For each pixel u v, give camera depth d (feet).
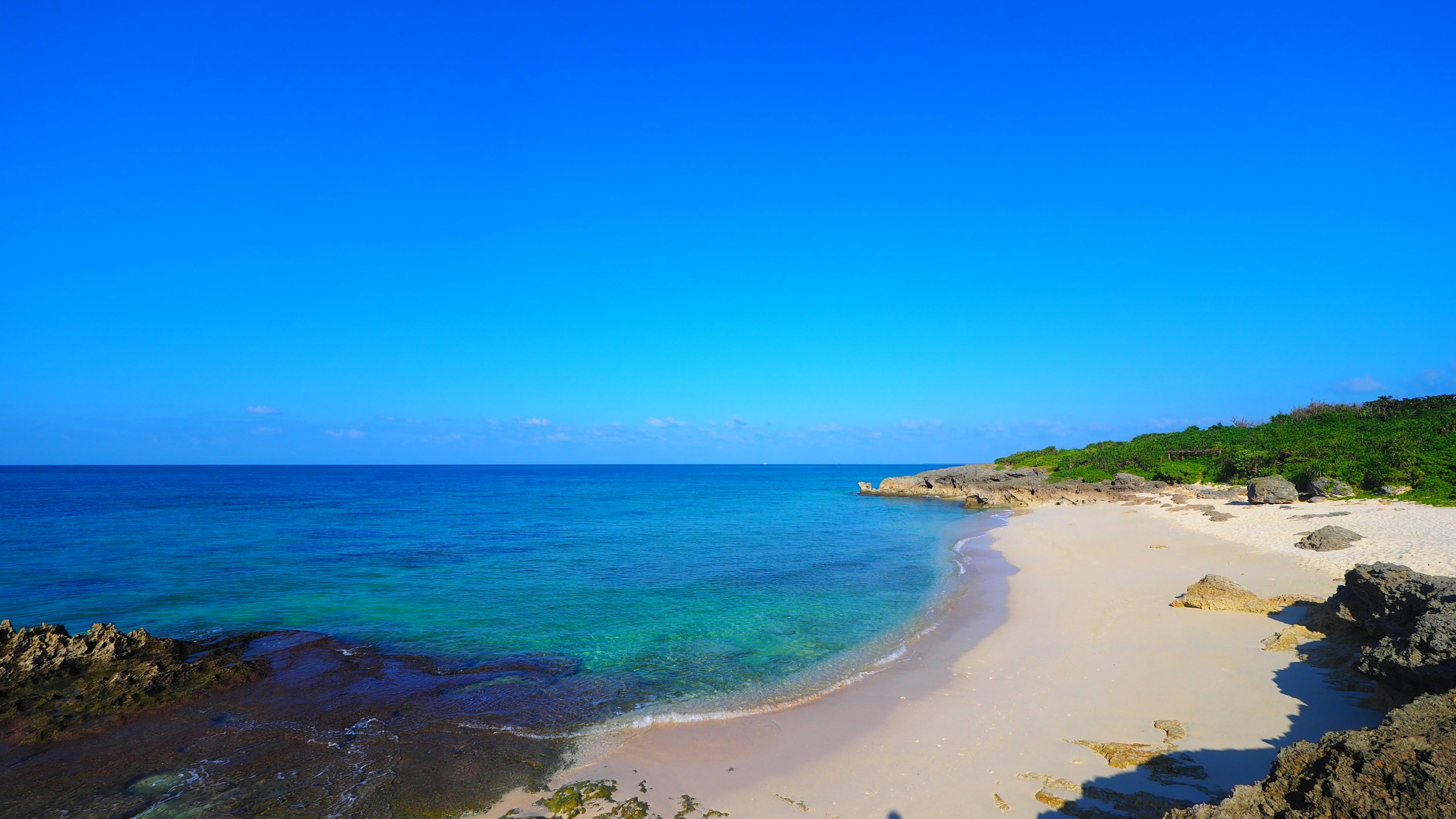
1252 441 191.01
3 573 84.43
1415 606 35.12
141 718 38.91
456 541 119.65
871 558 98.58
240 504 213.46
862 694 41.06
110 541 116.88
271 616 63.36
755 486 372.17
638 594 72.59
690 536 128.67
